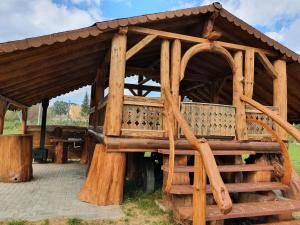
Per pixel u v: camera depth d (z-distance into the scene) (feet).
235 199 21.86
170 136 16.89
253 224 16.37
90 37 19.26
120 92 19.83
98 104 28.53
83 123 130.93
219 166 19.94
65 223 15.49
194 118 21.91
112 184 19.21
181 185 17.57
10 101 30.35
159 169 27.02
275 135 19.85
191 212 14.55
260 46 24.93
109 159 19.34
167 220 16.56
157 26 21.94
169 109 20.84
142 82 36.99
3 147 25.59
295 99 32.42
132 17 19.86
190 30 24.84
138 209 18.39
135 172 28.37
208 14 22.47
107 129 19.45
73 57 21.93
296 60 25.00
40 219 15.64
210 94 36.63
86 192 19.57
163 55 21.79
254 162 24.14
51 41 17.52
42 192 21.75
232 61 23.71
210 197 16.66
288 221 16.53
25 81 25.91
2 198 19.51
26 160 26.30
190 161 24.00
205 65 33.94
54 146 45.37
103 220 16.25
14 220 15.25
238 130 22.89
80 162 41.27
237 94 23.44
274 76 25.18
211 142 21.72
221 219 14.32
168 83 21.62
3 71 20.58
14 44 16.80
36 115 149.38
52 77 27.37
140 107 20.80
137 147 19.92
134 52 20.54
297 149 78.79
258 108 20.95
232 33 24.48
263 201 18.38
